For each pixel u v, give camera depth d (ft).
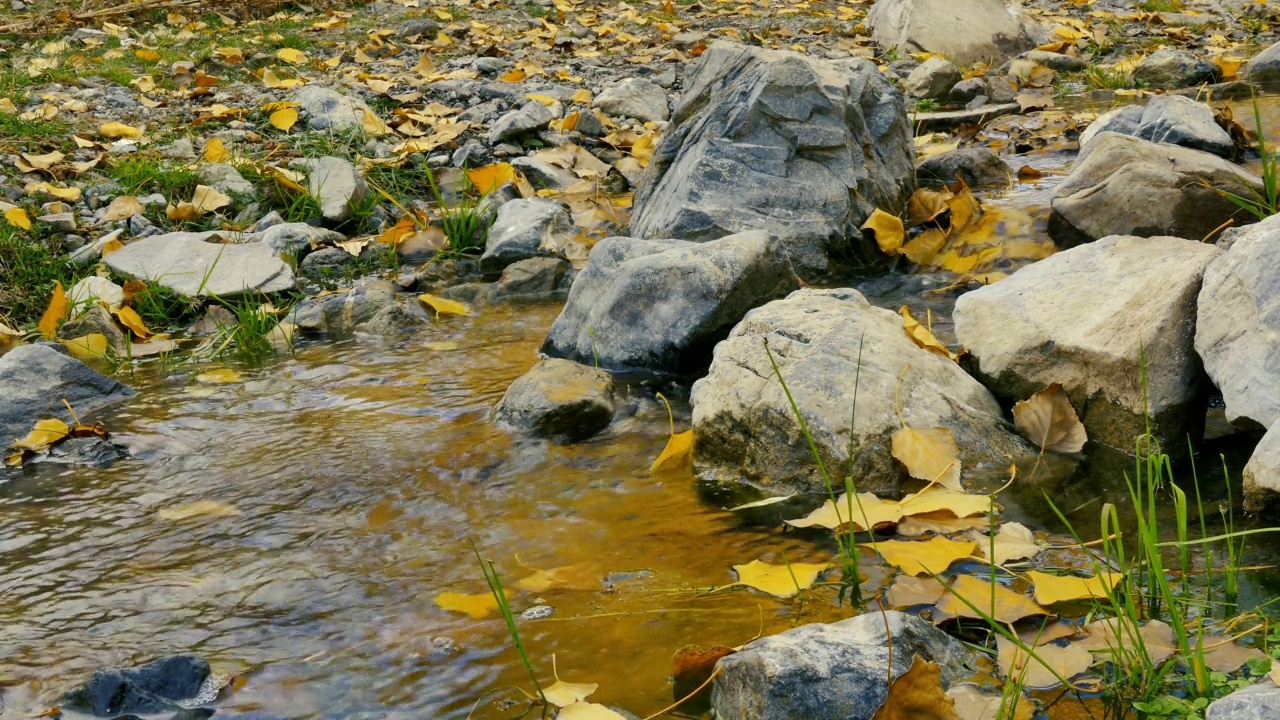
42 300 14.87
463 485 9.82
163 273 15.25
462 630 7.57
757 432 9.64
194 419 11.55
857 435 9.37
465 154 20.45
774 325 10.55
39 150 19.15
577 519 9.14
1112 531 8.46
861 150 16.44
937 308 13.79
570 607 7.79
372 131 21.35
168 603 8.08
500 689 6.91
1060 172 18.40
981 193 17.66
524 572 8.31
